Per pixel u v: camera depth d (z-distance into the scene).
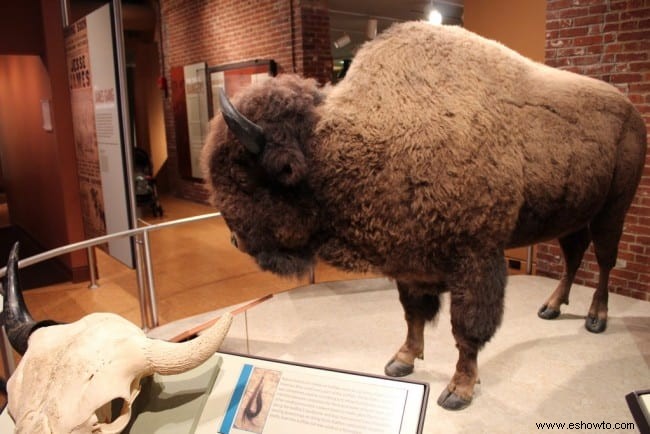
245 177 2.02
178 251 5.80
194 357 1.46
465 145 1.99
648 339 3.07
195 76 7.60
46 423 1.29
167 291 4.61
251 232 2.10
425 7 6.05
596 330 3.15
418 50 2.13
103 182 4.11
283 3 5.54
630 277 3.87
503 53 2.37
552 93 2.41
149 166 7.44
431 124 1.99
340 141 1.99
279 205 2.04
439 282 2.34
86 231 4.83
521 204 2.16
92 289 4.79
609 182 2.69
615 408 2.41
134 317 4.09
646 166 3.65
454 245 2.07
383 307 3.59
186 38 7.78
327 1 5.54
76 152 4.73
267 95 1.99
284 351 3.00
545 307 3.38
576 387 2.58
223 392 1.68
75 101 4.46
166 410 1.59
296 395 1.62
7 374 2.20
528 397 2.50
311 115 2.02
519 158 2.14
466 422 2.32
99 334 1.46
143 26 8.74
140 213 7.58
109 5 3.38
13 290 1.63
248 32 6.32
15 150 6.42
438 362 2.83
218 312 3.71
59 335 1.49
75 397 1.32
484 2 4.57
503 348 2.98
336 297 3.79
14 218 7.25
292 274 2.25
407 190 1.98
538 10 4.14
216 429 1.58
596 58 3.76
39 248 6.12
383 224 2.03
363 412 1.55
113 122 3.68
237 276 4.96
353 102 2.07
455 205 1.98
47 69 4.75
